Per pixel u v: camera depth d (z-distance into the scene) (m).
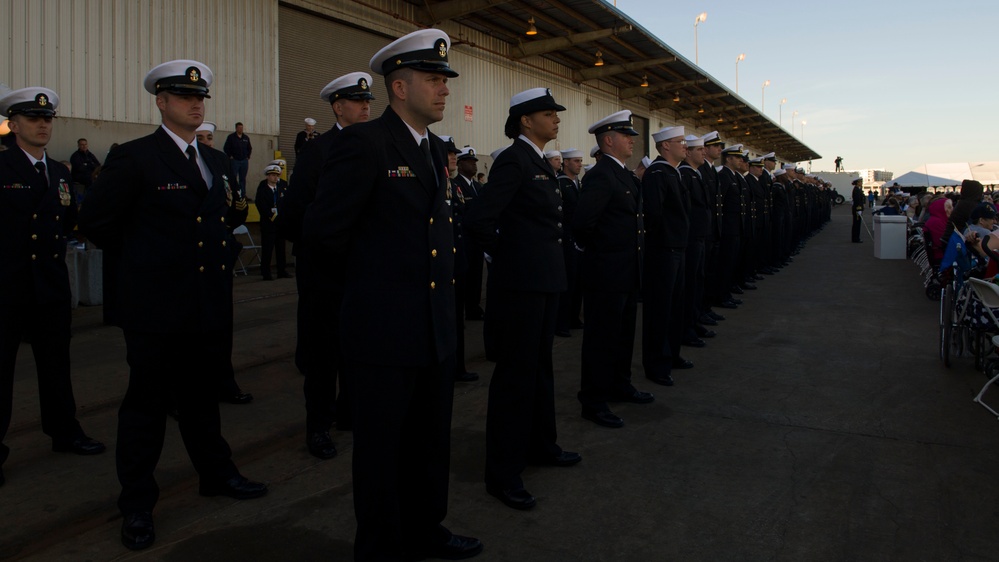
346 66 14.38
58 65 9.68
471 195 7.65
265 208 10.76
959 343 6.20
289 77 13.12
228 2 11.88
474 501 3.54
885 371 5.88
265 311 8.38
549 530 3.21
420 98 2.61
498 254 3.57
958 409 4.84
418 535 2.94
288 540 3.14
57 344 4.02
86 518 3.33
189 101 3.28
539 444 3.94
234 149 11.52
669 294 5.54
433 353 2.63
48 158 4.06
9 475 3.81
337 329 4.17
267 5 12.55
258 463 4.07
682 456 4.09
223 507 3.48
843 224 30.42
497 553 3.01
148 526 3.13
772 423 4.63
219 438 3.57
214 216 3.34
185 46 11.24
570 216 7.69
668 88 26.86
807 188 20.23
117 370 5.70
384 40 15.34
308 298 4.12
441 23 16.52
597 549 3.03
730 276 9.20
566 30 18.44
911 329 7.62
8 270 3.77
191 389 3.47
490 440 3.54
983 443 4.20
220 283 3.37
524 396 3.49
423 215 2.62
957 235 6.47
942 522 3.22
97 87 10.14
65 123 9.77
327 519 3.35
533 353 3.51
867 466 3.89
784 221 14.07
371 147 2.51
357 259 2.61
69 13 9.77
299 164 4.09
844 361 6.24
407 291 2.58
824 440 4.30
